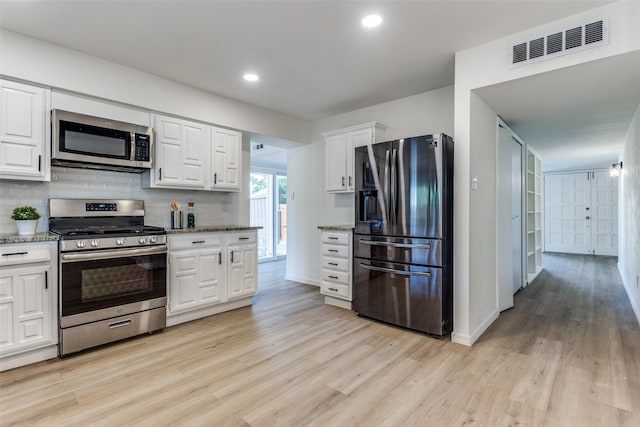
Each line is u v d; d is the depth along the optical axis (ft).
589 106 10.27
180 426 5.49
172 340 9.01
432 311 9.20
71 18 7.45
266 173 23.09
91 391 6.49
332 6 7.02
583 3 6.81
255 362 7.74
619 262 19.49
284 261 23.07
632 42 6.63
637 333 9.55
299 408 5.98
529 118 11.66
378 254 10.36
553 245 27.81
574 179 26.96
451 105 11.44
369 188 10.60
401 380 6.95
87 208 9.70
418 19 7.47
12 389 6.55
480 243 9.71
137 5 6.99
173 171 10.85
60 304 7.84
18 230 8.27
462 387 6.67
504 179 11.91
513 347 8.61
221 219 13.29
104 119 9.26
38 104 8.33
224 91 11.95
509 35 8.13
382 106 13.35
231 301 11.68
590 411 5.86
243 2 6.90
